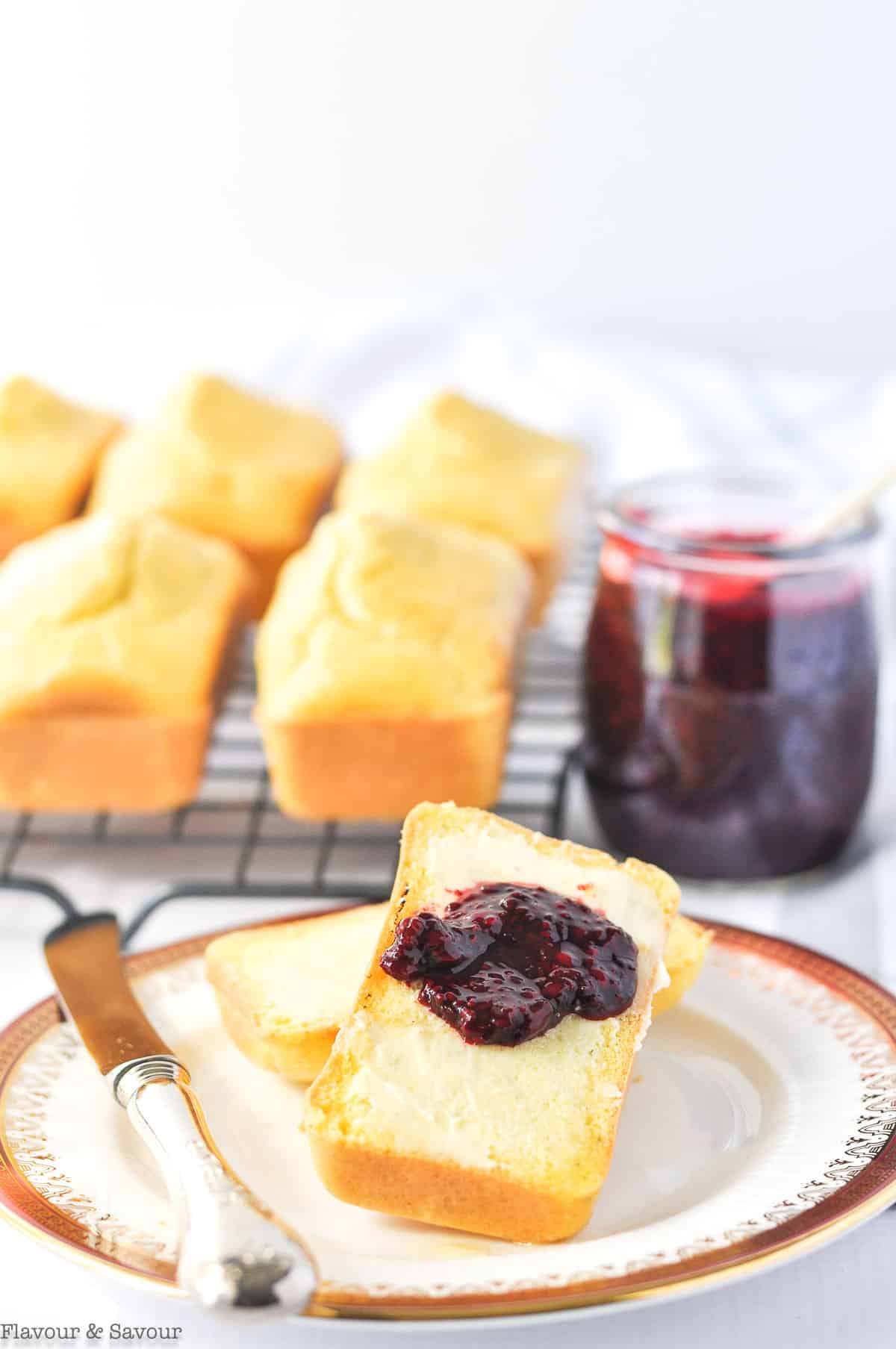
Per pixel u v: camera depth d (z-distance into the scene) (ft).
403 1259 1.71
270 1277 1.61
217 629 2.43
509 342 3.36
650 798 2.20
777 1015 1.90
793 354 3.71
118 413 3.33
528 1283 1.64
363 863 2.32
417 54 3.54
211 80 3.60
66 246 3.76
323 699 2.27
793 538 2.23
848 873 2.24
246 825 2.41
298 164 3.66
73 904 2.22
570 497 2.87
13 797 2.36
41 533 2.85
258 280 3.76
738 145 3.54
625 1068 1.79
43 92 3.62
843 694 2.17
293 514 2.85
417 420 2.92
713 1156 1.79
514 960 1.81
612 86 3.52
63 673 2.32
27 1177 1.74
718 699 2.15
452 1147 1.74
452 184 3.65
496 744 2.30
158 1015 1.94
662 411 3.21
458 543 2.52
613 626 2.21
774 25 3.43
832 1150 1.75
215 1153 1.72
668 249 3.66
